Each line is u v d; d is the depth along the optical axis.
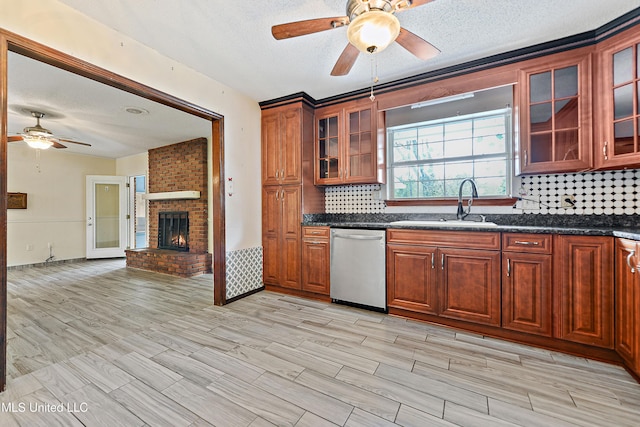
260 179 3.48
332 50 2.32
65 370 1.74
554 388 1.55
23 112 3.47
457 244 2.30
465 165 2.87
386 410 1.39
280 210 3.35
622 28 1.91
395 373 1.70
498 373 1.70
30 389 1.56
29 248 5.20
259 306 2.92
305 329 2.34
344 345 2.06
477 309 2.22
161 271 4.68
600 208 2.24
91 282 4.04
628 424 1.28
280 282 3.36
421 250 2.46
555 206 2.41
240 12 1.86
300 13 1.88
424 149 3.07
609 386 1.57
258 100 3.41
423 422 1.30
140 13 1.86
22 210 5.14
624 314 1.67
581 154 2.10
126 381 1.63
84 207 5.95
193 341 2.13
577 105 2.14
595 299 1.82
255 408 1.41
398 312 2.62
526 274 2.04
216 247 2.97
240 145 3.18
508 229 2.08
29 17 1.61
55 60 1.73
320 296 3.12
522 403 1.43
